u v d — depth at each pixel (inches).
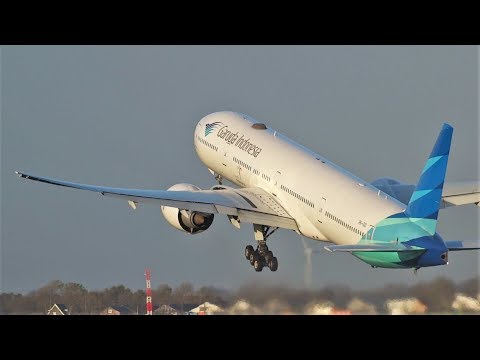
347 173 6294.3
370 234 5708.7
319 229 6254.9
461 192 6673.2
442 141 5295.3
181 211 6747.1
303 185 6368.1
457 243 5442.9
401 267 5565.9
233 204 6555.1
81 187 6112.2
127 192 6323.8
